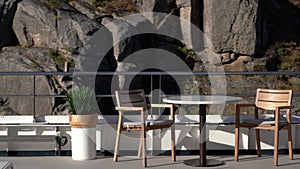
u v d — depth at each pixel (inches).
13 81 530.9
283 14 730.2
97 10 613.3
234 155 248.5
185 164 229.1
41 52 558.9
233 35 641.6
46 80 520.7
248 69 642.8
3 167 150.0
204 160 225.9
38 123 249.4
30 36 585.9
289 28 711.7
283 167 221.8
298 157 243.0
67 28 569.6
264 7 725.3
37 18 582.9
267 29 692.7
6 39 587.8
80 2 621.6
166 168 221.5
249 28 642.2
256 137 246.5
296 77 616.7
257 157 245.0
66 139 252.2
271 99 236.2
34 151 252.5
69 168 220.4
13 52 559.2
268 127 225.0
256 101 239.0
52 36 572.4
